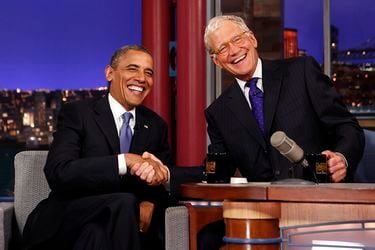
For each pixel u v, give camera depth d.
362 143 2.64
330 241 1.89
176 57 4.85
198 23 4.75
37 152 2.79
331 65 5.39
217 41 2.78
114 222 2.20
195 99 4.76
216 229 2.56
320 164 2.24
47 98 5.76
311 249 1.92
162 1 4.86
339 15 5.40
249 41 2.80
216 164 2.35
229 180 2.36
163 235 2.53
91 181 2.39
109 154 2.60
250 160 2.73
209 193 2.03
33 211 2.58
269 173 2.71
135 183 2.60
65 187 2.41
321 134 2.80
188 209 2.29
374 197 1.80
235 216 1.96
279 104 2.78
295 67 2.85
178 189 2.53
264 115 2.75
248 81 2.83
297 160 2.17
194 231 2.28
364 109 5.38
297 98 2.79
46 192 2.77
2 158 5.50
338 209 1.89
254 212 1.94
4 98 5.71
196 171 2.60
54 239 2.41
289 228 1.94
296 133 2.74
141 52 2.68
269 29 5.01
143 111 2.77
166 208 2.39
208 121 2.91
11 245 2.70
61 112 2.69
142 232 2.39
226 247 2.04
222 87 4.86
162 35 4.86
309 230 1.92
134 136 2.66
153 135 2.71
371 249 1.85
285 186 1.94
